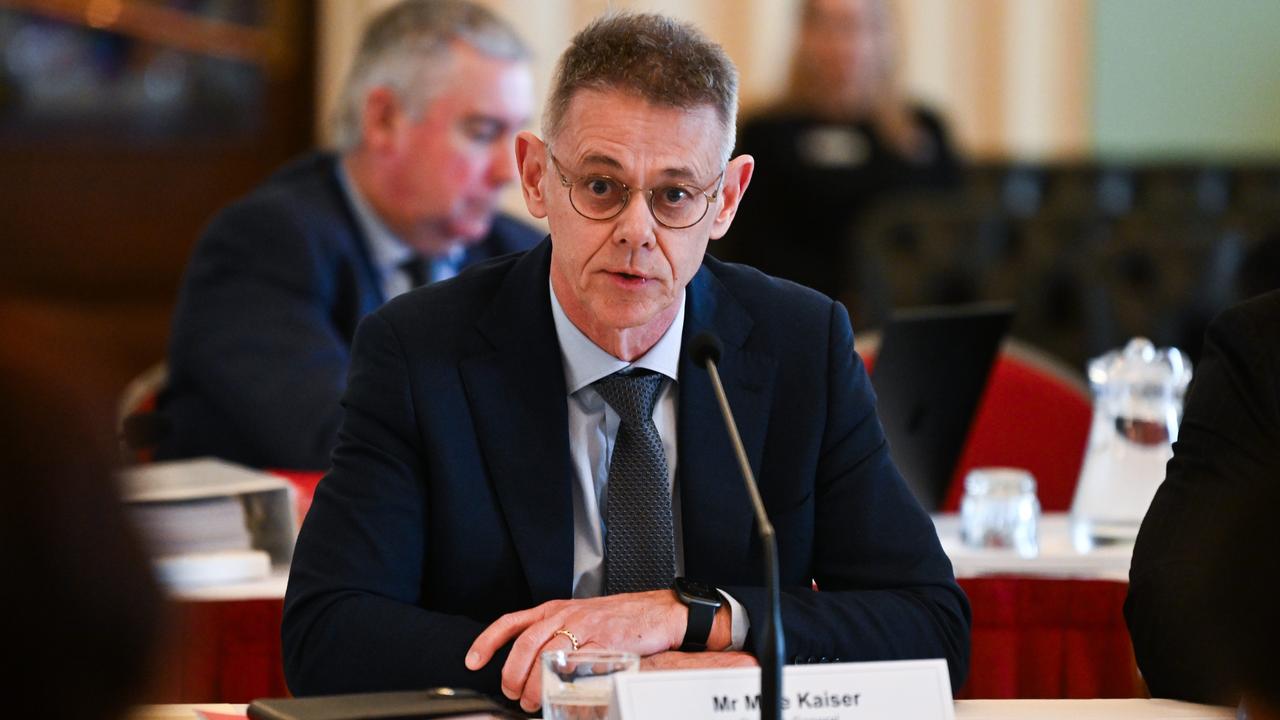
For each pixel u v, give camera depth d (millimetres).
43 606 1802
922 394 7668
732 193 5656
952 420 7918
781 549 5789
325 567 5496
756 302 6027
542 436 5688
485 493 5652
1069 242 14359
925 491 7965
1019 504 7664
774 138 16000
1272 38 18422
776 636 4117
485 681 5113
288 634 5480
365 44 10188
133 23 16375
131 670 1872
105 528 1844
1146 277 14227
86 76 16328
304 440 9297
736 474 5734
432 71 9883
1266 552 2736
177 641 1936
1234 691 2736
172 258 16812
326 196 10211
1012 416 9867
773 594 4176
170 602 1916
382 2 16375
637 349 5711
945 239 14297
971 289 14203
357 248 10141
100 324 16359
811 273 15953
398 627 5273
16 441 1790
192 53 16625
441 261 10438
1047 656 7199
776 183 15992
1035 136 18672
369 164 10094
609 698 4277
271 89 16875
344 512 5559
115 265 16625
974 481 7773
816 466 5855
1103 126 18703
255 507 7238
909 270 14180
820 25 16031
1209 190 15609
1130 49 18578
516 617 5234
